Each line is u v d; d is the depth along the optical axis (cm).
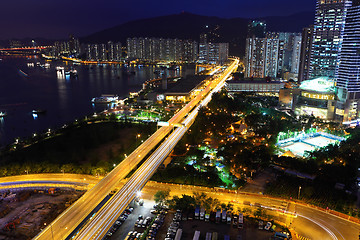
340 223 16312
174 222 16288
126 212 17238
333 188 19888
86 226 14125
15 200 19150
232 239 15038
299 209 17562
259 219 16550
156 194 17638
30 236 15675
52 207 18325
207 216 16512
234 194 19238
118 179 19212
